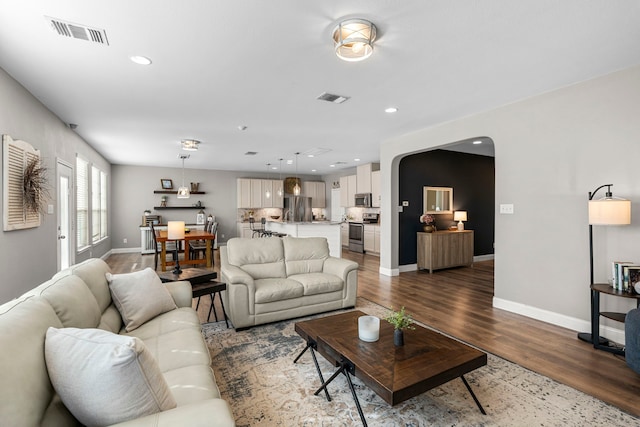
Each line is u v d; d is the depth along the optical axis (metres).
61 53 2.48
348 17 2.03
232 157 7.54
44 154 3.71
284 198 10.85
